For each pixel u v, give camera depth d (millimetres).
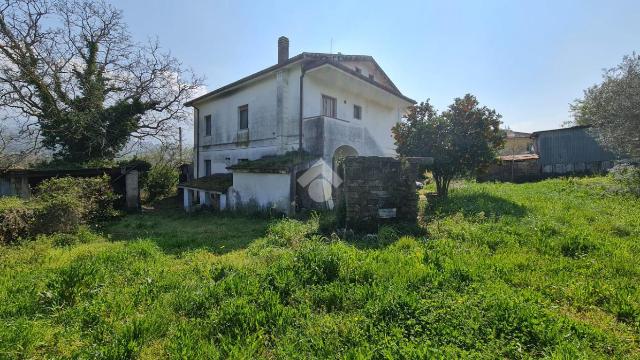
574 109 27859
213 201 13891
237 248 6281
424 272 3812
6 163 14078
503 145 10297
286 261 4262
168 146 19312
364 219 6895
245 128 15344
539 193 10180
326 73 13141
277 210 10938
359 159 6898
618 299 3141
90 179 10375
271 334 2775
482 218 6773
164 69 17891
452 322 2734
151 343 2705
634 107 10172
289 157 11781
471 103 9938
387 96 16484
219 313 3049
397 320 2838
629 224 5965
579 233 5168
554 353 2295
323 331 2742
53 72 15086
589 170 16547
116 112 16828
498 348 2426
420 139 10195
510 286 3574
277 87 13133
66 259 5418
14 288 3779
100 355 2383
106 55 16859
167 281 4059
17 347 2539
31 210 7070
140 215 12852
